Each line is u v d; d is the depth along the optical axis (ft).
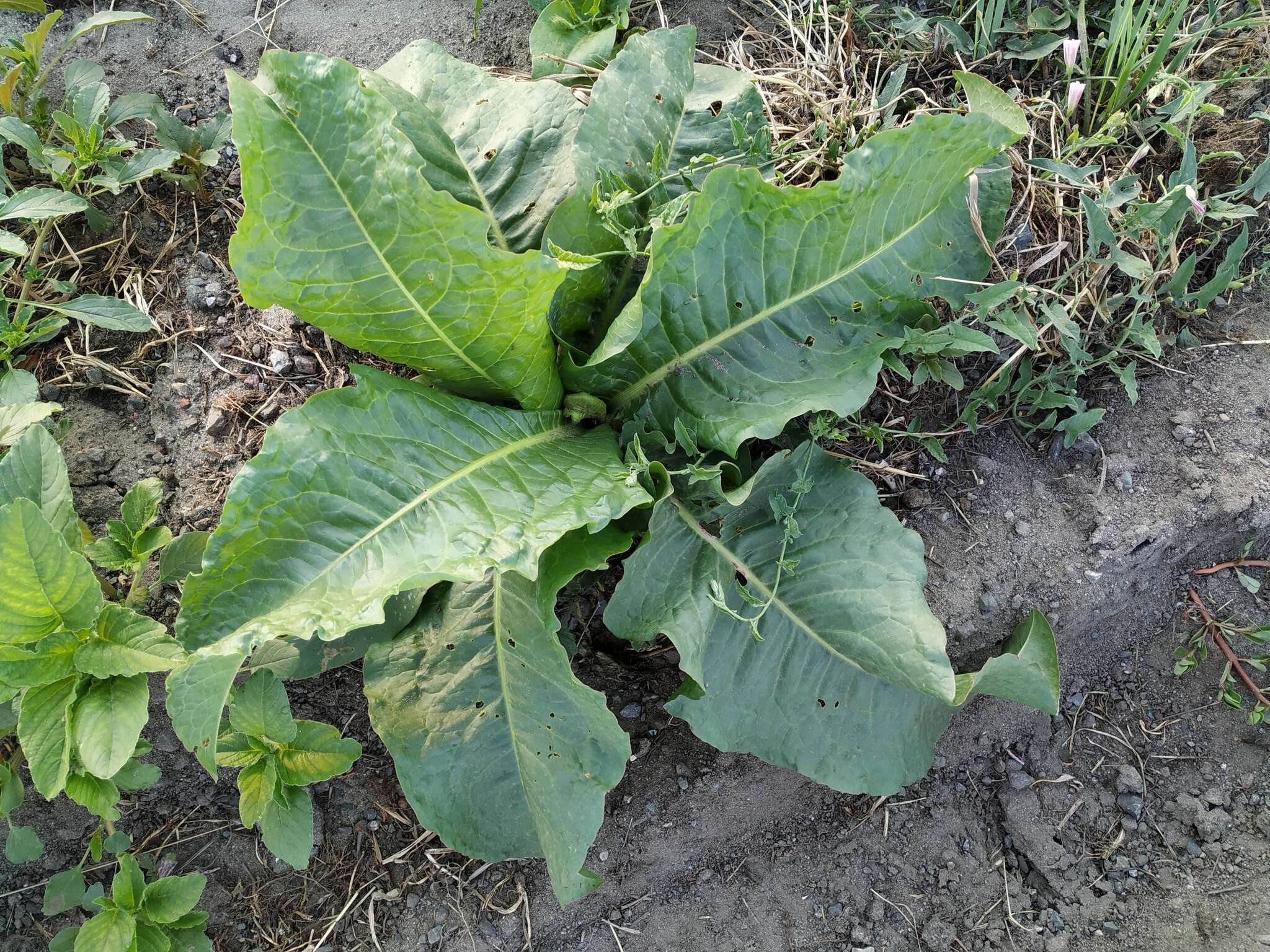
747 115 1.87
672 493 1.78
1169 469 2.02
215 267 2.07
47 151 1.99
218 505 1.96
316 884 2.14
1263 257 2.12
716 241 1.63
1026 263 1.95
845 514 1.77
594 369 1.81
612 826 2.15
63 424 1.98
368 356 2.00
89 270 2.08
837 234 1.66
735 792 2.15
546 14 2.10
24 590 1.51
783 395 1.69
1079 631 2.13
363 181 1.36
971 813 2.22
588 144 1.78
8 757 1.94
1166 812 2.16
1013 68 2.12
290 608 1.39
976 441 2.04
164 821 2.10
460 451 1.59
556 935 2.16
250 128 1.30
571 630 2.06
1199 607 2.19
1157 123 1.98
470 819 1.79
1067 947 2.09
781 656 1.76
